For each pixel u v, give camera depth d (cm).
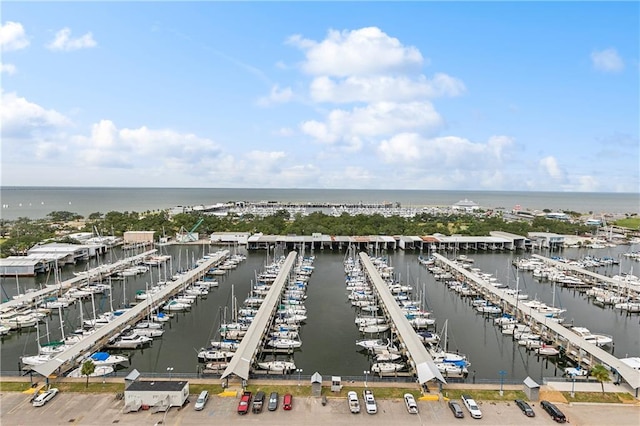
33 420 5562
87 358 7925
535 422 5597
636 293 13138
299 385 6569
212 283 14088
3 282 14688
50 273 15875
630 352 9075
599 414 5797
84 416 5675
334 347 8944
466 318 11081
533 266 17238
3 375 6862
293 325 9975
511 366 8175
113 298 12775
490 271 17000
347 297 12800
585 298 13250
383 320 10294
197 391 6375
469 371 7931
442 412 5841
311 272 16175
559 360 8450
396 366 7750
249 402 6016
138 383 6144
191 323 10556
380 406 5994
